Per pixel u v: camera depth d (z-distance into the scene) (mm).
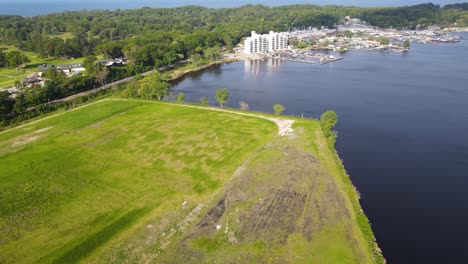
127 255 75188
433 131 145625
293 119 150625
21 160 118812
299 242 77062
